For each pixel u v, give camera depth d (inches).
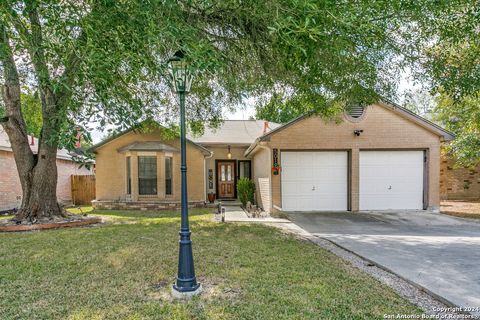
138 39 108.3
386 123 386.9
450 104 394.9
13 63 176.4
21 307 114.3
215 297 123.6
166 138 437.4
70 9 105.0
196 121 381.7
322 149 386.6
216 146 568.4
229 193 580.1
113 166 450.0
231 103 331.9
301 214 364.8
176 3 118.0
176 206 423.8
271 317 107.2
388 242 227.1
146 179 433.4
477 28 170.7
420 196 391.9
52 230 265.6
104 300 120.5
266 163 405.1
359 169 387.9
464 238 242.2
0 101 297.0
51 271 154.5
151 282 140.0
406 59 206.8
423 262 174.9
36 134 537.6
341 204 391.2
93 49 104.8
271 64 201.6
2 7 94.9
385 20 158.2
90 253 186.9
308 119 382.0
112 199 447.5
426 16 162.2
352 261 178.2
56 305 115.9
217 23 175.3
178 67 122.8
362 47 178.5
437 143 386.0
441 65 198.8
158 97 288.8
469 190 512.4
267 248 201.6
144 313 109.5
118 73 125.8
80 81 115.4
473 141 366.6
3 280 142.0
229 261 171.5
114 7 103.0
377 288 135.1
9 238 229.9
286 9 112.9
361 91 232.7
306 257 181.2
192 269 128.9
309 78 183.9
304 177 390.0
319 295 126.3
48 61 125.8
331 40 130.0
